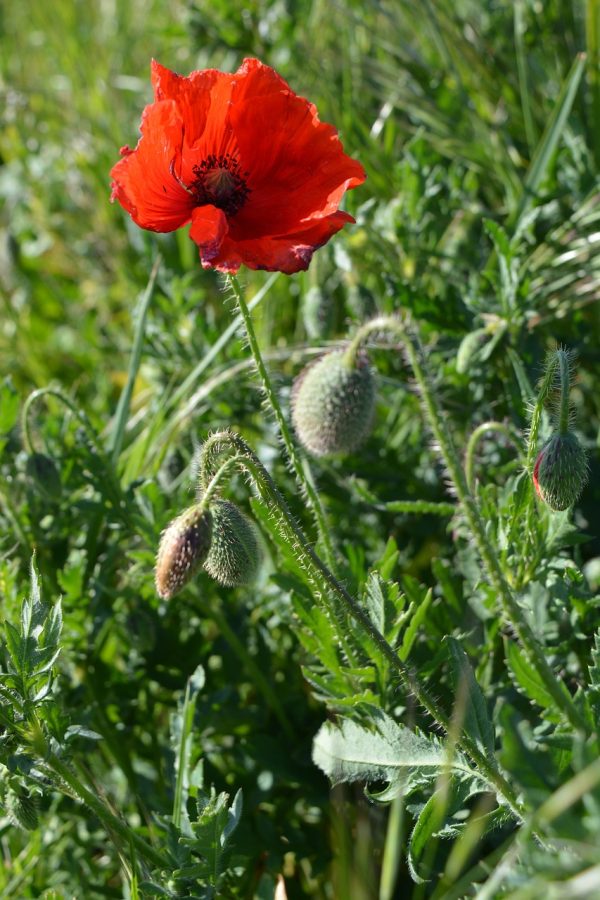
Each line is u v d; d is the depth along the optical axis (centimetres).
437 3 73
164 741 60
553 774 42
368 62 79
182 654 60
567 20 73
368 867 53
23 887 55
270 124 49
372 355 66
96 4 108
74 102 97
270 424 66
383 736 49
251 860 55
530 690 46
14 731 48
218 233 46
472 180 70
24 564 60
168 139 47
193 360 68
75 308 91
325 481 65
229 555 50
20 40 114
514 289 59
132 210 47
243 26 78
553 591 53
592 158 69
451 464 46
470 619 56
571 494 48
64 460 61
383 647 48
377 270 67
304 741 58
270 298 72
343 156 49
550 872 41
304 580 52
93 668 59
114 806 56
